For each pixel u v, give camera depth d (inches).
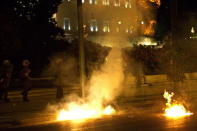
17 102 794.8
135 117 607.2
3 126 566.9
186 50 1273.4
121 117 613.3
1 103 781.3
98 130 478.0
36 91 1019.9
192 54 1304.1
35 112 687.7
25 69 794.2
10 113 682.8
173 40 892.6
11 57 1457.9
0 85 791.1
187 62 1232.8
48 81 1278.3
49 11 1641.2
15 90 1026.7
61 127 521.7
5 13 1444.4
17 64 1456.7
